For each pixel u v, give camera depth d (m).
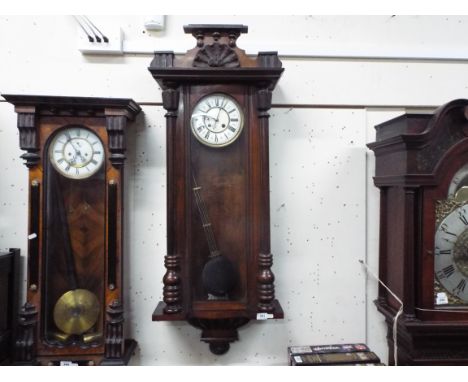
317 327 1.18
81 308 1.03
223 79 0.98
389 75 1.20
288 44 1.19
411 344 0.98
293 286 1.18
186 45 1.17
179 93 1.00
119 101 0.97
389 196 1.10
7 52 1.15
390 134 1.06
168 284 0.97
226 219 1.03
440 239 0.94
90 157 1.03
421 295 0.94
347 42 1.20
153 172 1.16
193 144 1.02
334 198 1.19
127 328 1.15
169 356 1.16
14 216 1.14
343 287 1.19
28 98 0.95
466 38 1.21
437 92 1.21
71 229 1.03
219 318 1.00
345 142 1.19
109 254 1.00
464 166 0.93
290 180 1.18
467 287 0.94
